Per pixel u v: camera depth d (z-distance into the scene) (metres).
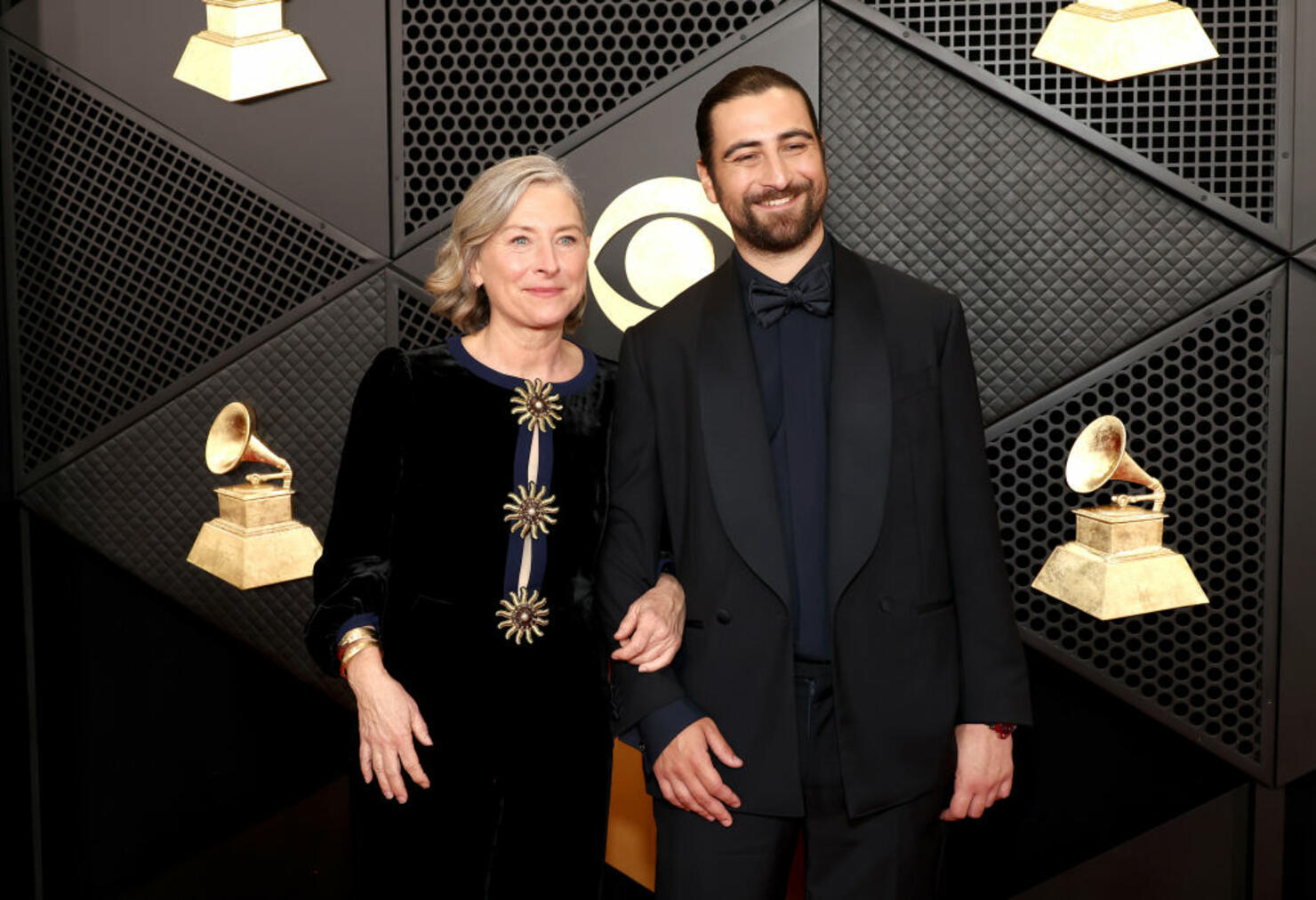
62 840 2.46
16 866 2.44
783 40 2.13
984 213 2.13
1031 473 2.22
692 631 1.71
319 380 2.28
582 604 1.73
